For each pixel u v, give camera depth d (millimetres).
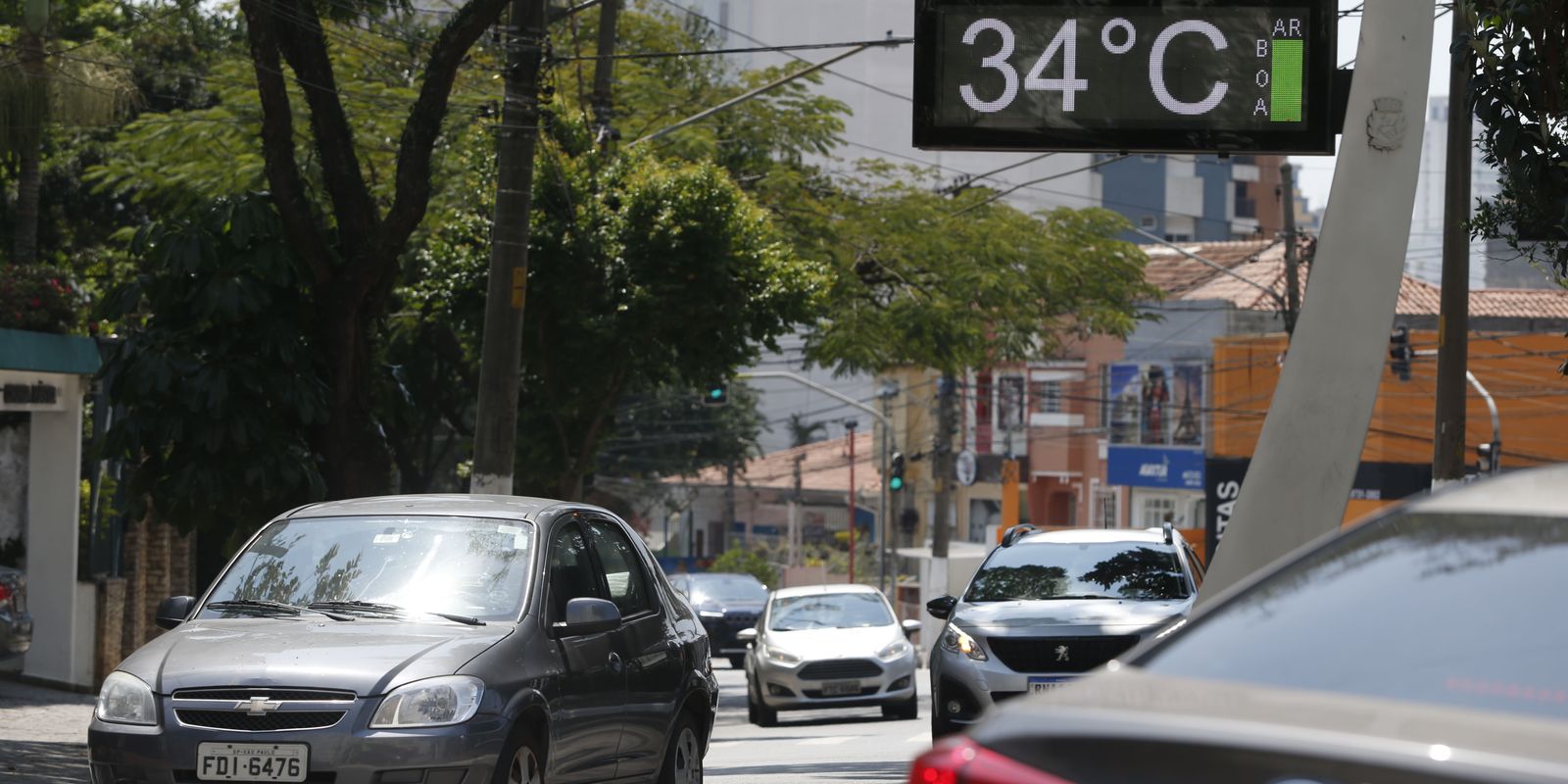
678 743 12828
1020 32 15359
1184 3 15195
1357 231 13461
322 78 22234
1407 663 4027
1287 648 4234
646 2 43125
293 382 21141
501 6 22078
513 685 10273
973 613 17219
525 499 12484
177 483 20562
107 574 28359
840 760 19266
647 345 29234
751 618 46500
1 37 29125
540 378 30484
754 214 30578
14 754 16453
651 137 31406
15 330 24484
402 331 38062
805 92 40062
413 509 12023
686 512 109812
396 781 9688
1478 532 4488
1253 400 62312
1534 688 3844
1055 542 18656
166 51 40688
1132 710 3820
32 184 32031
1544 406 58938
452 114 33750
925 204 39812
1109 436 68875
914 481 86750
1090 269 41500
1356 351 13375
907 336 38250
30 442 26938
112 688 10242
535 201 29516
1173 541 18484
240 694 9914
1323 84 15062
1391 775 3309
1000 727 3924
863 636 28891
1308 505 13344
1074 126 15297
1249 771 3484
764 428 93438
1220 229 102688
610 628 11180
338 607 11094
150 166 33906
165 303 21250
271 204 21906
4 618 21000
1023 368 76500
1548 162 12820
